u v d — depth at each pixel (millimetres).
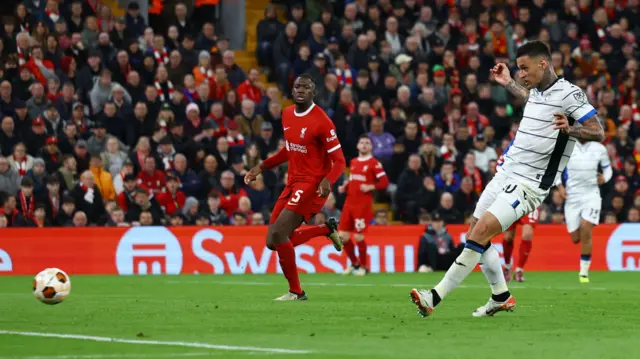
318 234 32500
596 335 20562
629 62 69750
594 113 23438
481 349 18031
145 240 51500
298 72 62844
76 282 43781
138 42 59688
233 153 56812
